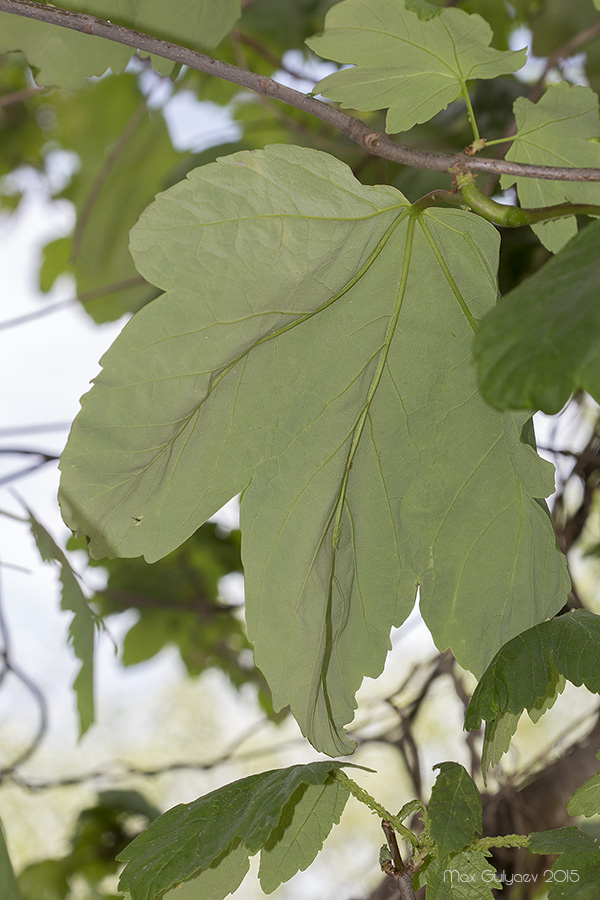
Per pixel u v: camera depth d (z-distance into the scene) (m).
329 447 0.55
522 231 0.83
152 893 0.51
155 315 0.52
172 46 0.54
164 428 0.53
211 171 0.52
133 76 1.33
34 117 1.56
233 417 0.54
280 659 0.56
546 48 1.03
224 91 1.22
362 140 0.54
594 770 0.69
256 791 0.52
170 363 0.52
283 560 0.56
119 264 1.31
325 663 0.56
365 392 0.55
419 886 0.52
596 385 0.45
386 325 0.55
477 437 0.56
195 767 0.95
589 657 0.52
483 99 0.84
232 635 1.38
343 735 0.56
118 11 0.63
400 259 0.54
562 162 0.55
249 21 1.04
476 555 0.56
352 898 0.88
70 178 1.49
